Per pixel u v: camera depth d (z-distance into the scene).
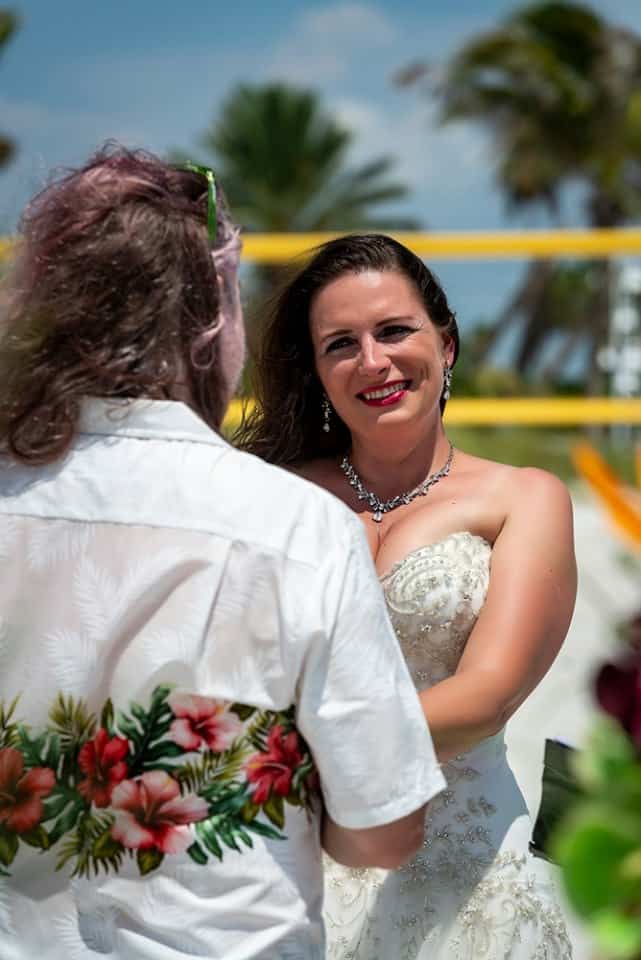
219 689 2.33
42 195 2.52
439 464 3.71
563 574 3.49
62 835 2.35
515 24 47.34
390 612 3.48
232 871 2.32
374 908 3.41
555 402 11.84
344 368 3.59
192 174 2.55
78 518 2.39
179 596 2.34
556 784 2.28
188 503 2.37
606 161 47.28
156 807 2.32
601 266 44.53
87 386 2.42
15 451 2.43
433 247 11.14
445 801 3.40
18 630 2.38
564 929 3.41
